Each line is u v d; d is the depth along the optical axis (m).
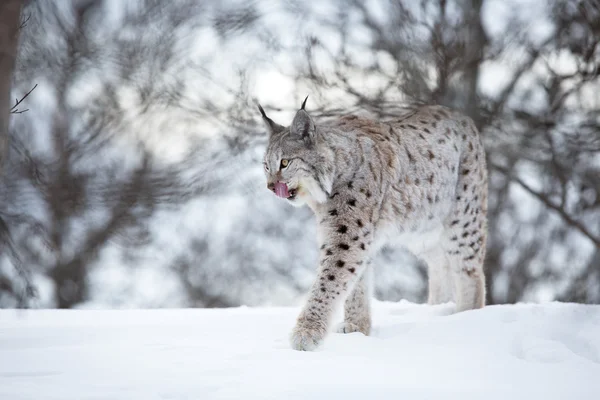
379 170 13.61
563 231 27.94
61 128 28.86
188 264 29.66
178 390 8.40
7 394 8.10
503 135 24.22
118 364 9.64
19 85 27.69
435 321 13.05
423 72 24.58
